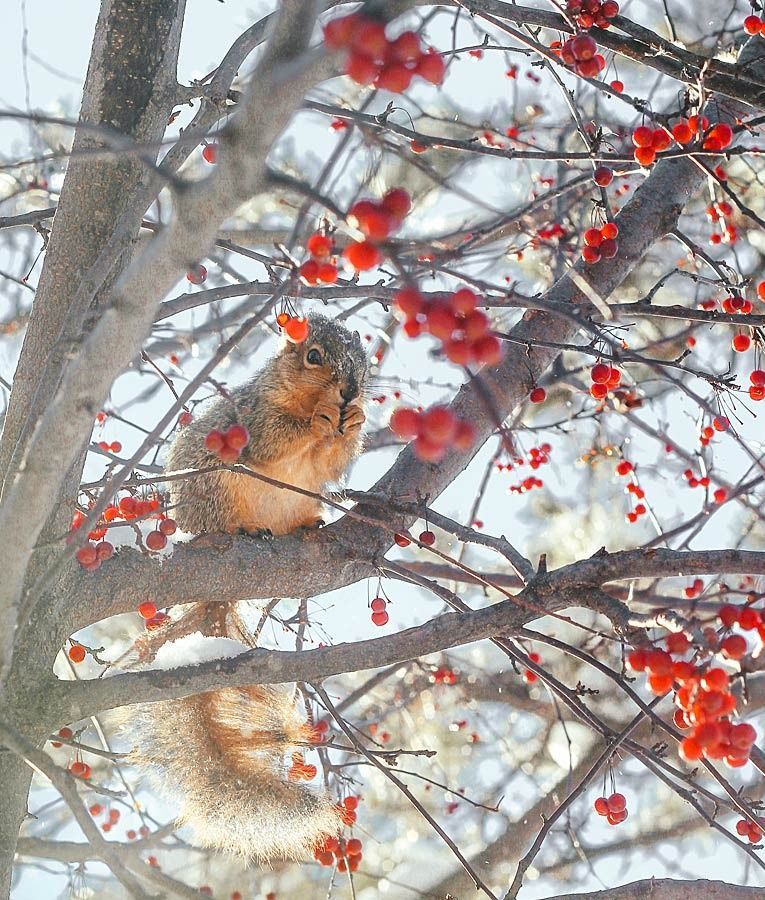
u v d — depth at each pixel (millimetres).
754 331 4973
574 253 7008
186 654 4609
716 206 6133
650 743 8766
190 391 3385
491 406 2648
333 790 5773
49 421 3305
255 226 8070
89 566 4270
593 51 4535
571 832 6113
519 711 9516
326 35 2473
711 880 4828
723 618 3520
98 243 4707
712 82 4707
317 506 5930
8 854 4629
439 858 8828
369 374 6480
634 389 7109
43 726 4477
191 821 4996
